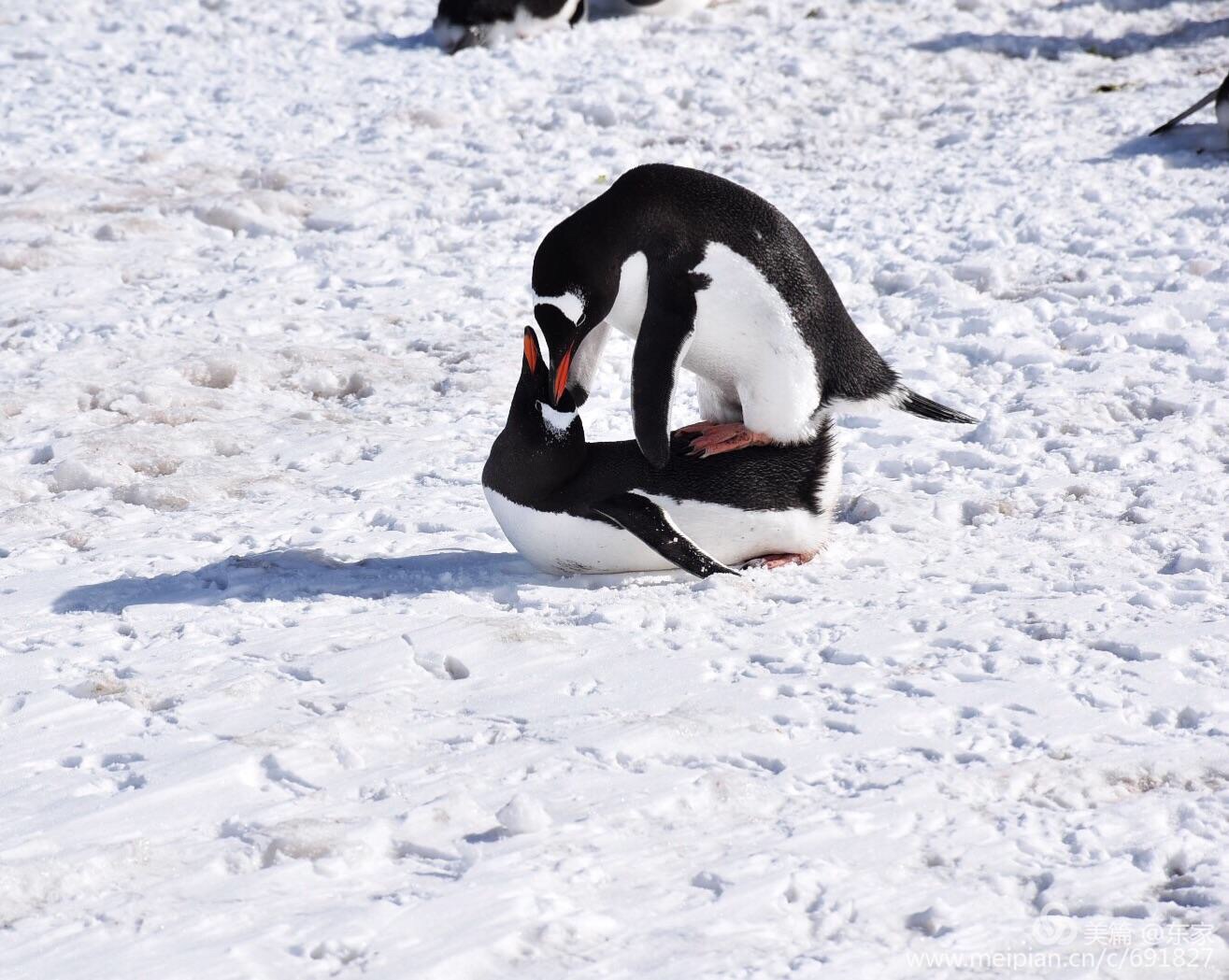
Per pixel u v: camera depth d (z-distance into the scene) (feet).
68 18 126.00
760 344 35.17
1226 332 55.93
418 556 40.09
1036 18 115.55
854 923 21.61
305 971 20.26
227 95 105.29
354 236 77.92
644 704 29.22
